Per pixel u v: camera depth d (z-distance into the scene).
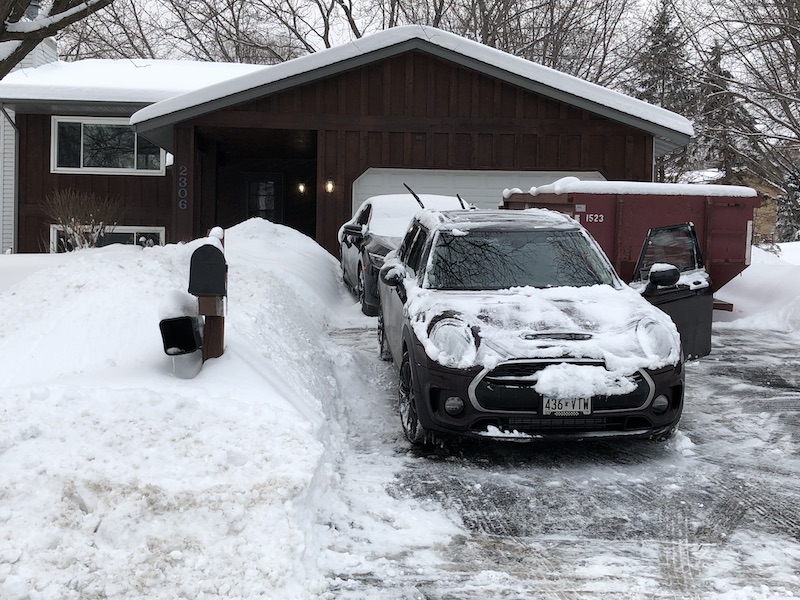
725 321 12.68
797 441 6.30
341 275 15.38
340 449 5.77
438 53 16.80
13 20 8.33
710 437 6.40
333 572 3.97
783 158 22.08
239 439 4.66
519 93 17.11
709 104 21.98
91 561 3.71
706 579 3.97
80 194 21.14
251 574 3.67
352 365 8.12
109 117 21.67
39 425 4.59
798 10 18.66
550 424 5.48
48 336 6.02
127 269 7.24
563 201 11.56
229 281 9.22
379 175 17.42
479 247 6.80
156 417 4.77
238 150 21.23
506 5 30.95
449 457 5.82
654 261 9.29
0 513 3.92
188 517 4.02
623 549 4.32
